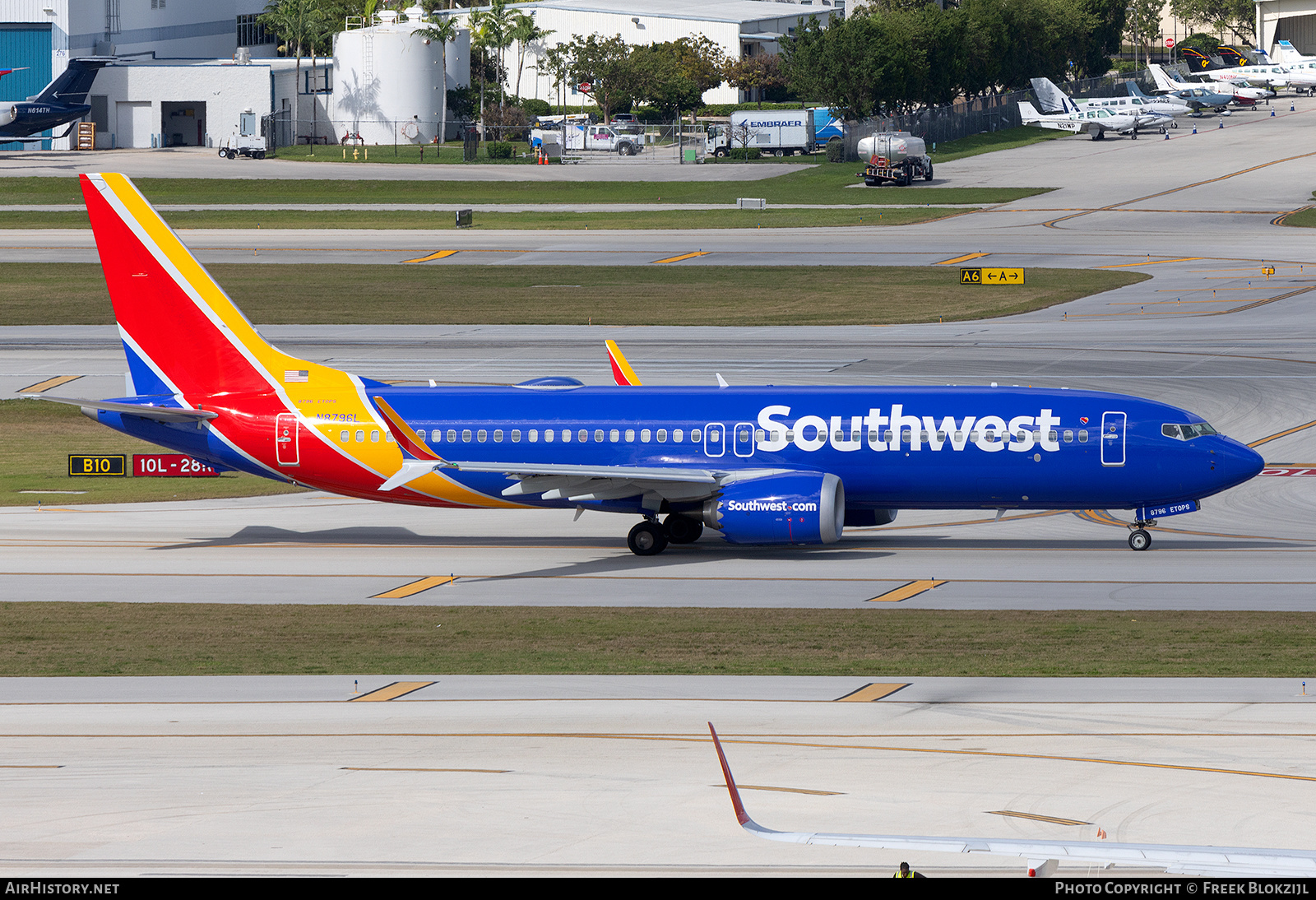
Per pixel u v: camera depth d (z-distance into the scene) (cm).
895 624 14412
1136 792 9044
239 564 17862
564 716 11212
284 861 7956
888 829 8400
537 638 14062
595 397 18388
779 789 9200
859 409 17775
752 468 17825
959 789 9150
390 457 18288
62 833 8462
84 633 14425
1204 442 17075
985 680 12112
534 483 17512
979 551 18150
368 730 10881
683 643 13762
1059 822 8519
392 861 7919
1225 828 8394
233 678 12625
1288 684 11775
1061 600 15375
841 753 10031
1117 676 12162
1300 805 8769
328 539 19575
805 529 17088
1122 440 17100
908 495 17775
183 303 18425
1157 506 17475
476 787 9312
